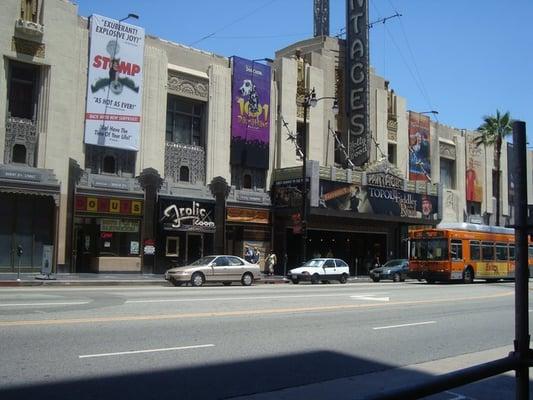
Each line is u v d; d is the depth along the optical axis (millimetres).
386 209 42469
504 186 60438
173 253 33750
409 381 8078
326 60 43812
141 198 32344
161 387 7129
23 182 27500
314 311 15359
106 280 26828
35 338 9695
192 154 35219
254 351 9664
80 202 30109
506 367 3090
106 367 7980
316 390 7418
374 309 16547
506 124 53156
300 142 41219
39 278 25797
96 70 30906
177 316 13102
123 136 31719
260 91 38531
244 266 28906
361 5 43562
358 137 42875
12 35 27953
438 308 17625
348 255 44344
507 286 30625
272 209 38625
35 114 28953
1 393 6527
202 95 35781
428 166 51562
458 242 33312
